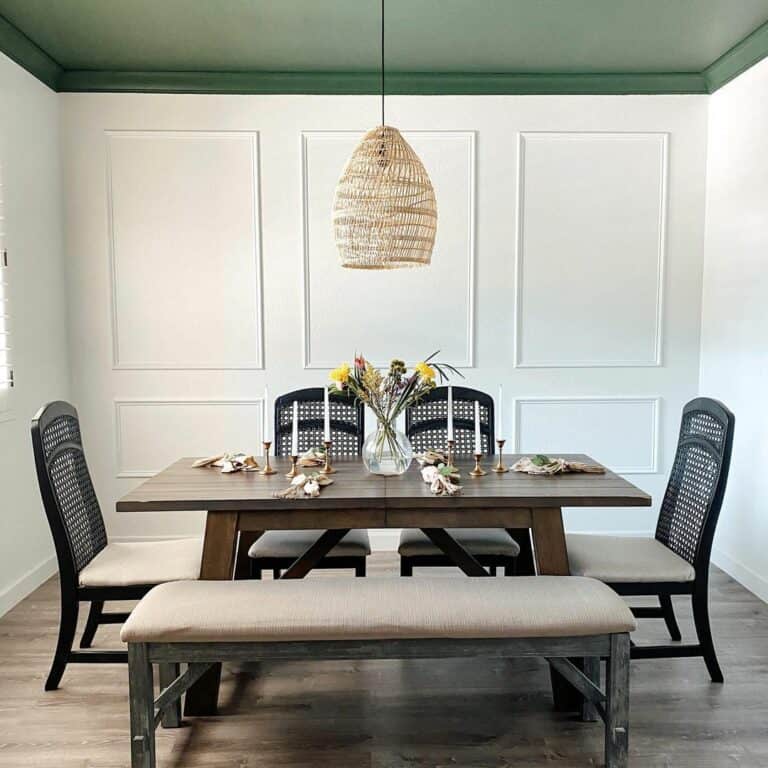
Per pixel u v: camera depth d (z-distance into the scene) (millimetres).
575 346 3830
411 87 3650
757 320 3213
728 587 3273
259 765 1979
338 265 3748
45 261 3477
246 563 2639
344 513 2252
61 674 2334
